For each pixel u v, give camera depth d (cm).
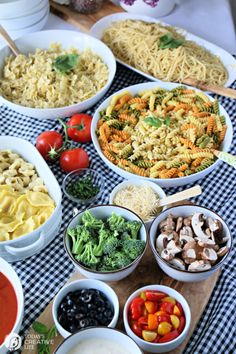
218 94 149
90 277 109
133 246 108
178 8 183
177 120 138
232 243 113
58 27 177
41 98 147
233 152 139
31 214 121
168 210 114
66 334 100
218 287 113
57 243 120
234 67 157
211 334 106
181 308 103
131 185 125
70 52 158
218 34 174
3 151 131
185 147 131
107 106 141
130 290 110
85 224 111
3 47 158
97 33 169
